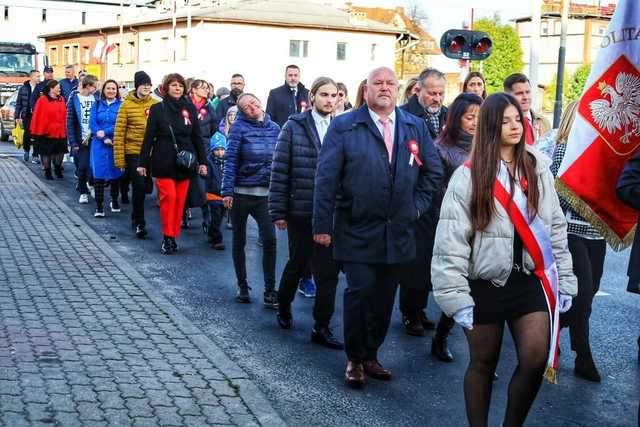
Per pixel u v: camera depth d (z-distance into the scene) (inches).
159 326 283.3
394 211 239.0
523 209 180.2
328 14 2581.2
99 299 315.9
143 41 2701.8
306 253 290.5
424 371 258.5
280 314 300.5
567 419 223.6
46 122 695.7
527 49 2947.8
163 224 426.6
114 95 524.1
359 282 238.7
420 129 246.7
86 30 3021.7
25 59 1483.8
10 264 371.9
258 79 2456.9
